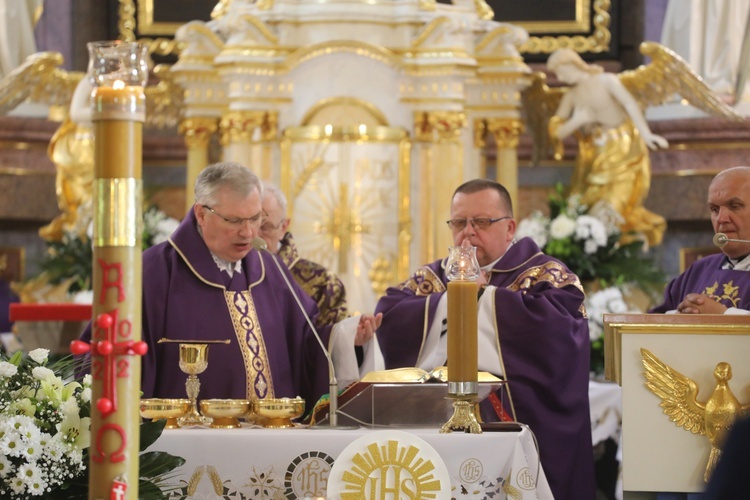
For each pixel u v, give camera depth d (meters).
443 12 19.69
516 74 19.67
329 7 19.28
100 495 5.98
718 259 12.09
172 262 10.80
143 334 10.54
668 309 12.35
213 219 10.63
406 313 11.05
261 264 11.23
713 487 4.43
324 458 8.23
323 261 19.12
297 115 19.22
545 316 10.70
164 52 23.64
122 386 6.00
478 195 11.46
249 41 19.16
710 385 8.57
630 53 23.56
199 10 23.75
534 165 23.19
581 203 20.09
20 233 23.36
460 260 8.45
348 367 10.47
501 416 9.77
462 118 19.22
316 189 19.16
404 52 19.22
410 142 19.20
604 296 17.88
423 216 19.19
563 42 23.62
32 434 7.51
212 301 10.75
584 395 10.87
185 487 8.25
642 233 20.61
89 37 23.70
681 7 22.55
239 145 19.14
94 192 6.03
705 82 21.66
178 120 21.16
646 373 8.60
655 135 21.19
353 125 19.14
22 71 20.81
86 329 10.53
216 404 8.96
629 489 8.64
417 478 8.04
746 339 8.54
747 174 11.69
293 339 11.17
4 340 20.27
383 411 8.86
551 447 10.64
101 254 6.00
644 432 8.62
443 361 10.89
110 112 5.99
